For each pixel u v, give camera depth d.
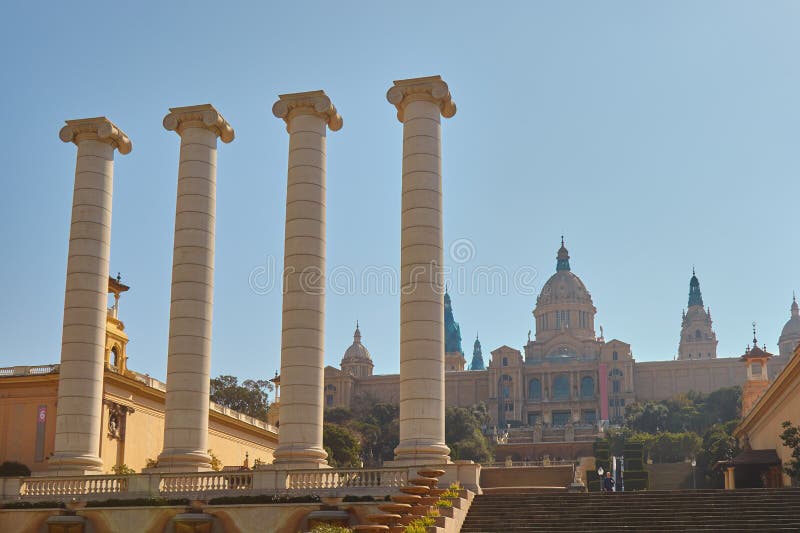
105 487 43.97
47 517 42.41
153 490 43.06
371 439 194.75
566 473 55.97
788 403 69.19
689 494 37.72
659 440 159.12
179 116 49.59
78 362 47.97
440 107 46.41
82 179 50.28
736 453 97.62
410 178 44.81
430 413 42.25
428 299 43.25
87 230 49.66
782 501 36.59
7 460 62.94
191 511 41.06
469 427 184.00
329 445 136.38
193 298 47.34
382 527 32.34
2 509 42.88
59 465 46.44
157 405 72.19
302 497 40.19
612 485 61.72
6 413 63.97
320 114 47.50
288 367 44.41
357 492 40.41
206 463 46.16
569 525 35.72
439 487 39.84
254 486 42.06
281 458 43.38
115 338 68.00
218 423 78.69
